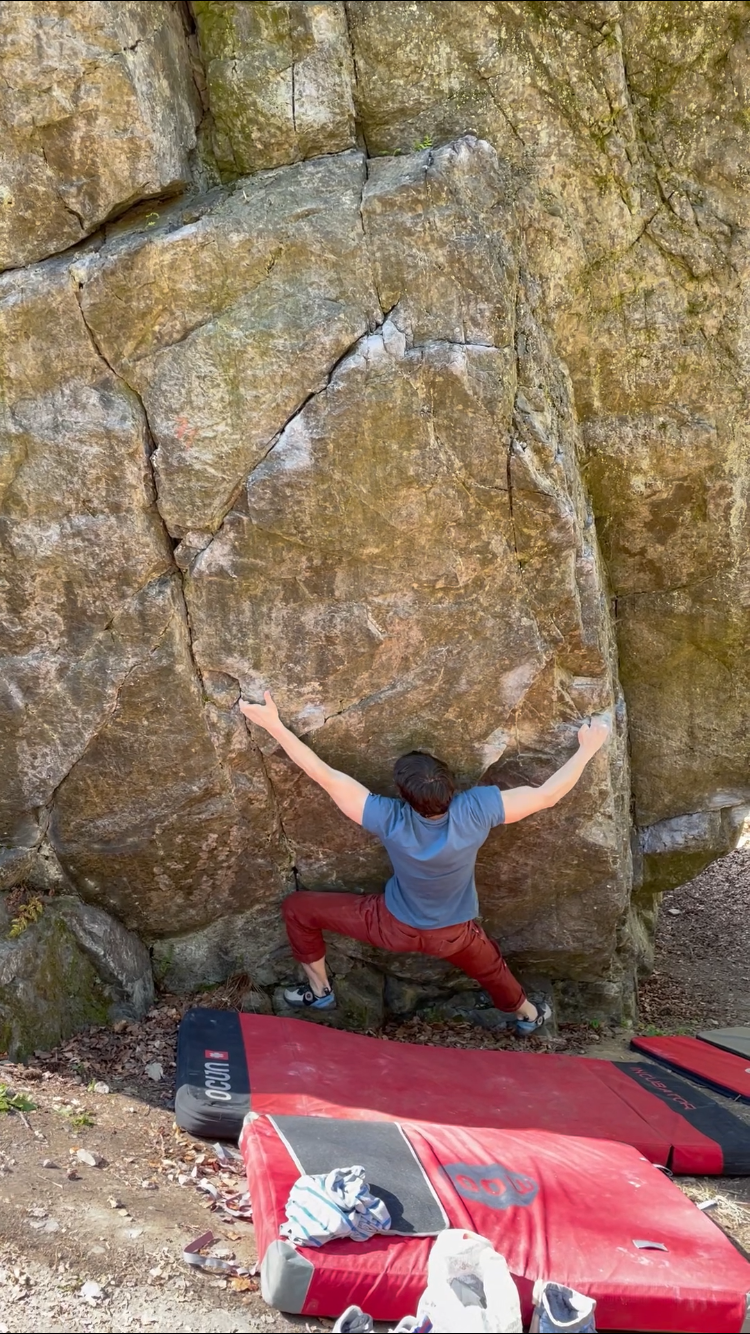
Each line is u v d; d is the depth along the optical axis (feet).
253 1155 10.79
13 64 11.66
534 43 12.90
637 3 12.95
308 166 12.84
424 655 14.16
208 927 16.37
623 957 18.60
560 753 15.14
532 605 14.01
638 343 14.58
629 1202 10.83
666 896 28.04
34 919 14.56
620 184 13.76
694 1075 15.12
